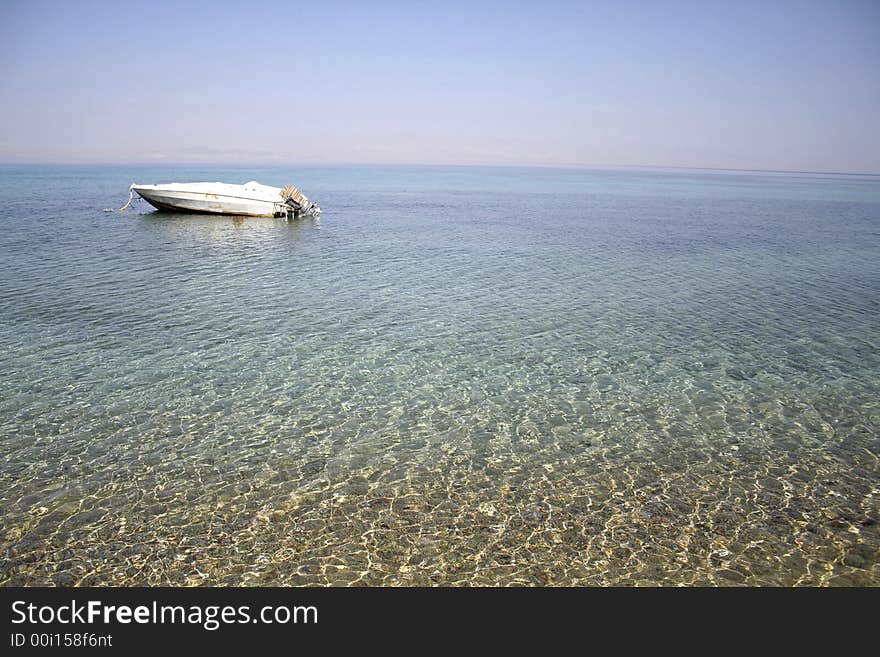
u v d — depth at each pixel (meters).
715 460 13.20
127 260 32.78
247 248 37.94
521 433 14.27
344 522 10.84
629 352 19.75
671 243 44.19
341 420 14.74
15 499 11.25
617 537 10.55
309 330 21.30
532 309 24.66
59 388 16.03
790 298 27.34
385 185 131.75
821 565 9.95
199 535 10.41
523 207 76.00
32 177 133.62
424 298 26.08
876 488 12.21
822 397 16.53
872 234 51.50
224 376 17.14
